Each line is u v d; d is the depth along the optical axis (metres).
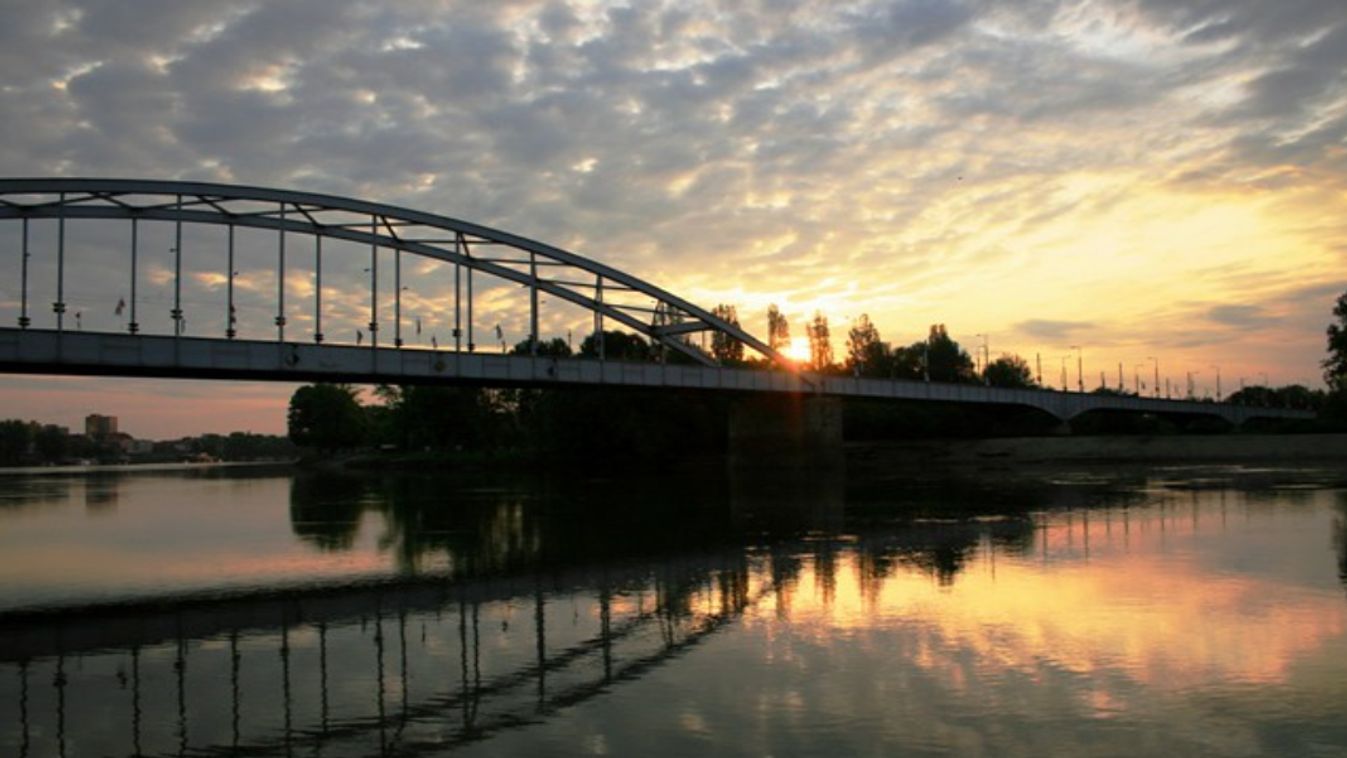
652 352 120.56
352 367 64.38
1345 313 117.81
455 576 31.69
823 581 28.09
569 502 63.53
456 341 71.69
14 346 51.16
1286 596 24.05
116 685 19.03
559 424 121.12
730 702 16.30
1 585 31.36
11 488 94.12
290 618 25.31
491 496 71.62
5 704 17.78
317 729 15.92
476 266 73.50
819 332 173.50
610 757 13.89
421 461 147.75
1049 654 18.78
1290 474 79.81
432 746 14.84
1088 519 43.84
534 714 16.17
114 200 55.38
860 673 17.78
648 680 17.92
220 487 94.25
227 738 15.62
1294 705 15.42
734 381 93.00
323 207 63.09
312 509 61.03
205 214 58.75
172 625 24.77
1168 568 28.69
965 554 32.94
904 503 56.34
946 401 119.50
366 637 22.73
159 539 44.00
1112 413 163.12
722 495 67.62
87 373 57.31
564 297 80.81
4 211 51.59
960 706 15.66
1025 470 98.44
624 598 26.64
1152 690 16.33
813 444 103.25
